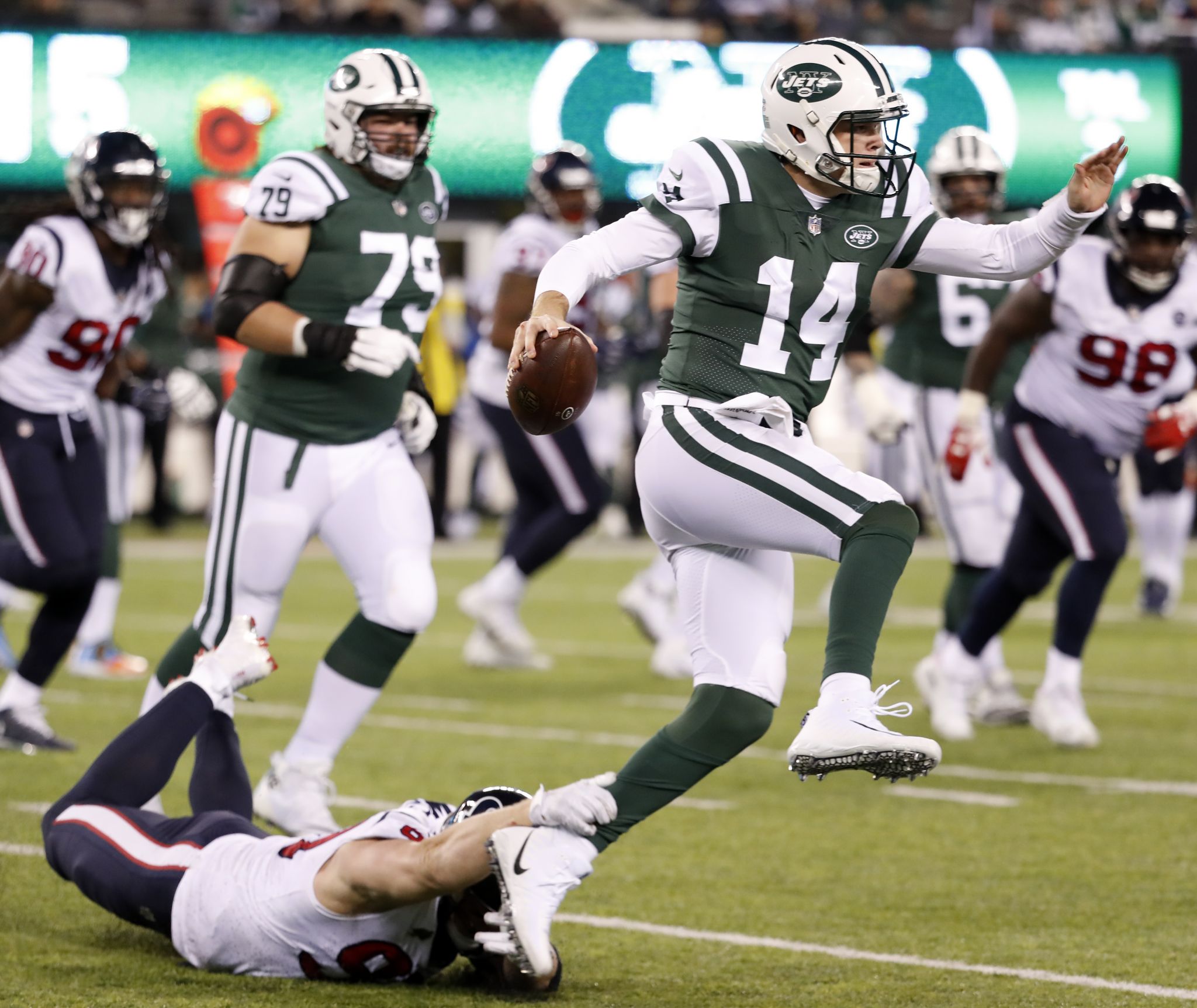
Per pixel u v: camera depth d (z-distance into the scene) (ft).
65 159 164.55
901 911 48.42
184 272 167.32
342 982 41.06
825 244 40.52
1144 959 43.57
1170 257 68.23
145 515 189.06
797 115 39.86
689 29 173.78
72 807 43.70
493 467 194.18
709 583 40.81
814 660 100.99
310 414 53.88
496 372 94.79
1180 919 47.62
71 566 67.77
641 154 169.07
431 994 40.16
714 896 49.96
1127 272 69.21
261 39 165.27
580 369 38.93
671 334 41.75
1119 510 72.64
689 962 43.21
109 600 92.68
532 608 128.36
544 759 69.77
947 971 42.39
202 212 162.81
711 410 40.11
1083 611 73.46
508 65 167.73
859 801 63.93
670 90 168.96
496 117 168.14
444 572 147.64
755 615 40.52
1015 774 69.21
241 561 54.29
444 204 56.80
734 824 59.88
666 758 38.65
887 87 39.99
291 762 54.03
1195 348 70.33
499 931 37.93
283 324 51.78
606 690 89.66
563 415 39.17
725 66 169.37
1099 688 91.91
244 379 55.01
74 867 42.98
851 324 41.65
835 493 39.04
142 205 64.69
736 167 40.01
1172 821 60.44
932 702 79.36
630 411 179.52
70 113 164.25
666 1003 39.60
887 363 84.07
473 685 91.25
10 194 164.35
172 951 43.52
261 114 165.17
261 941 40.70
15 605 124.36
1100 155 40.37
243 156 164.86
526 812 37.47
